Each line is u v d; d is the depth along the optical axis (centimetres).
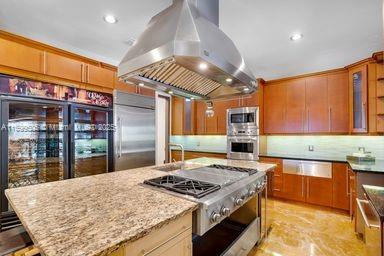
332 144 371
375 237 121
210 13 167
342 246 221
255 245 220
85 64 273
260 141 397
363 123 295
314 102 359
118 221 90
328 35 250
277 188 374
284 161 368
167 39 122
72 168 255
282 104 394
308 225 272
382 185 237
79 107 265
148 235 89
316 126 355
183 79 178
